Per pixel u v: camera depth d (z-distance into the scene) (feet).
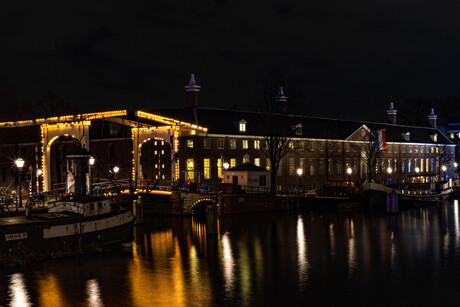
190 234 141.90
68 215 111.86
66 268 97.14
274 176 214.28
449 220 175.83
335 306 78.02
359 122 323.78
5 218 108.17
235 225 160.86
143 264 102.83
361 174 306.14
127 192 178.81
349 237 138.00
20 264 98.12
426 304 79.51
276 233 144.36
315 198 211.00
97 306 76.02
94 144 253.85
